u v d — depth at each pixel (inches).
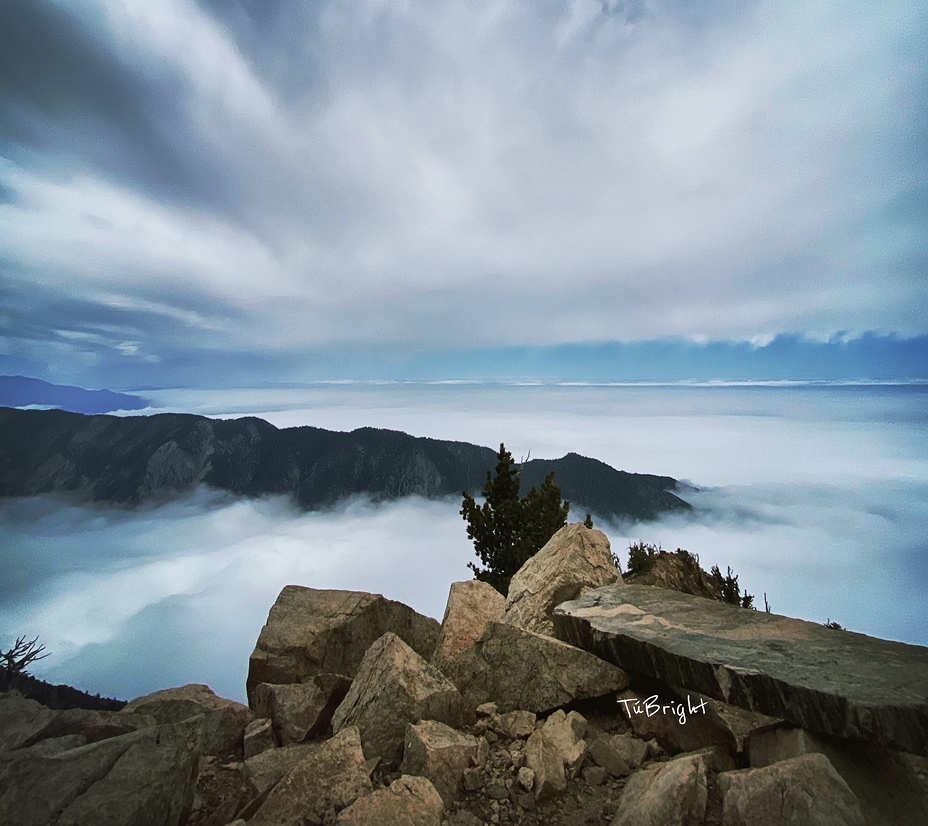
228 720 246.4
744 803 134.4
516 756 191.6
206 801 194.7
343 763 172.9
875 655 184.4
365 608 362.0
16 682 247.9
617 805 168.2
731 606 249.4
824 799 128.6
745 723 216.1
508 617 324.2
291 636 334.0
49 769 148.1
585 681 223.1
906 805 141.8
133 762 157.6
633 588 291.3
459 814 166.2
